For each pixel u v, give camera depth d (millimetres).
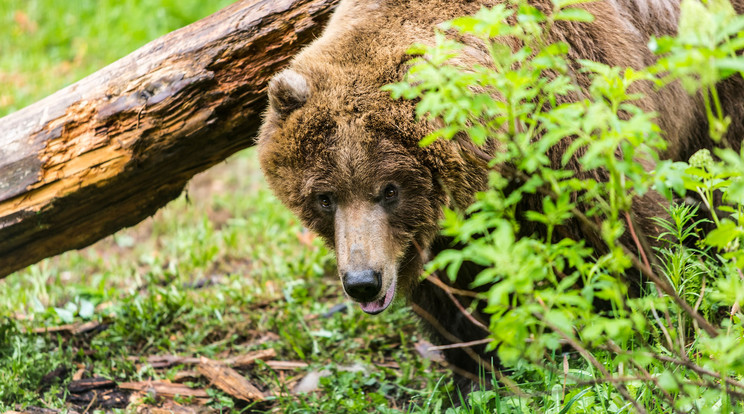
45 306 12484
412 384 9992
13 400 9680
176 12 23062
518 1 5777
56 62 22297
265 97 9781
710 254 9094
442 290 9500
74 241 10492
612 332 5074
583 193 8133
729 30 4820
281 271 13164
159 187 10281
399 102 8000
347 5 8898
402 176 8078
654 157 5355
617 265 5586
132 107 9547
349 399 9430
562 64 6238
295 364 10758
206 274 13727
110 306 12219
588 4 8648
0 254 10281
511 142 5719
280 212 15328
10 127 9859
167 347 11234
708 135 10023
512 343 5383
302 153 8273
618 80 5375
